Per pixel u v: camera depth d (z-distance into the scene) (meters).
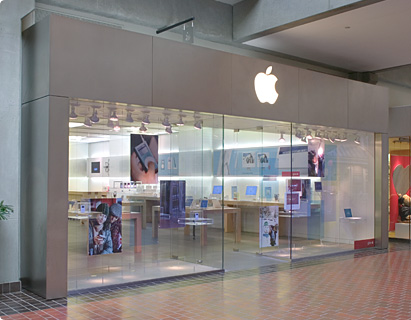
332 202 12.08
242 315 6.46
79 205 7.71
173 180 9.01
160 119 8.79
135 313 6.50
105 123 8.09
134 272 8.43
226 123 10.55
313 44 12.16
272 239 10.80
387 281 8.74
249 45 12.21
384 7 9.59
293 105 10.81
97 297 7.38
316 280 8.78
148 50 8.38
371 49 12.64
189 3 10.94
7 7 7.86
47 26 7.36
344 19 10.33
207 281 8.62
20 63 8.00
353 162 12.70
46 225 7.30
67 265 7.52
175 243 9.01
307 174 11.44
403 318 6.41
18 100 7.96
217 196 9.62
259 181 10.83
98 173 7.98
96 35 7.75
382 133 13.34
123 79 8.04
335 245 12.13
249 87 9.93
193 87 8.99
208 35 11.24
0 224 7.71
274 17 10.77
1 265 7.71
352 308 6.88
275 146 10.88
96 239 7.94
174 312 6.57
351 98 12.35
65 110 7.44
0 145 7.75
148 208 8.66
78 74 7.55
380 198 13.28
